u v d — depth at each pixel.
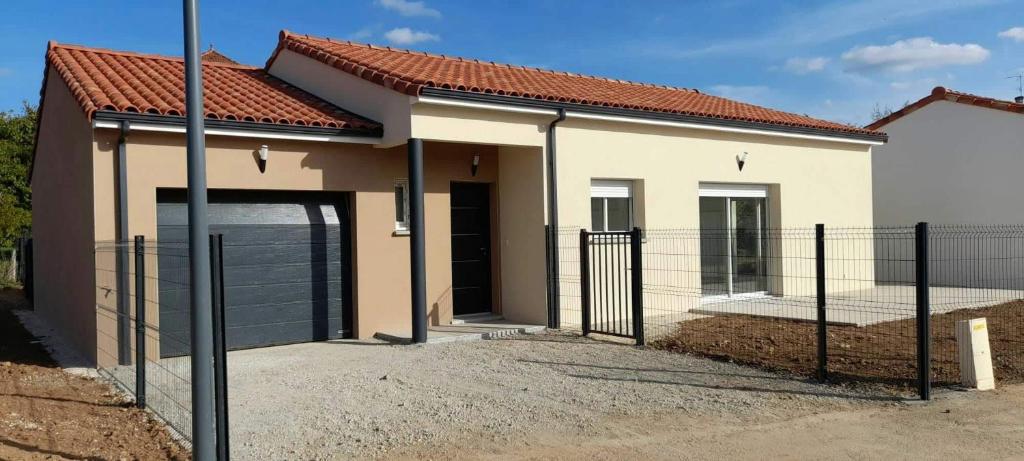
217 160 9.66
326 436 6.08
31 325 13.16
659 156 12.69
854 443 5.80
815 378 7.82
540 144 11.27
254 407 7.04
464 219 12.20
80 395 7.62
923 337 6.97
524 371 8.41
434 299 11.48
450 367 8.67
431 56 14.80
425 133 10.12
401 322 11.23
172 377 6.73
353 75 11.31
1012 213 16.75
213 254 5.03
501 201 12.14
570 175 11.59
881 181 19.36
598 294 11.92
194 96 4.81
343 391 7.60
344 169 10.67
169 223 9.61
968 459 5.41
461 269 12.12
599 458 5.51
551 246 11.33
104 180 8.98
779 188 14.52
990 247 17.05
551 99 11.05
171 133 9.29
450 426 6.32
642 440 5.92
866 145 15.88
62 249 11.55
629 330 11.07
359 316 10.85
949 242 17.83
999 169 16.98
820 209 15.14
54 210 12.27
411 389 7.62
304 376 8.36
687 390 7.45
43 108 12.98
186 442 5.93
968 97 17.42
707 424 6.33
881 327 10.91
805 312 12.33
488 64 15.20
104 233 8.99
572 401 7.09
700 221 13.60
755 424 6.32
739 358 8.80
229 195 10.12
